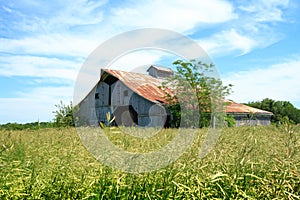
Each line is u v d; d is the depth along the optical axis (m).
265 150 4.13
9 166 3.79
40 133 8.76
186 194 2.90
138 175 3.31
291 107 40.75
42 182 3.23
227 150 4.05
